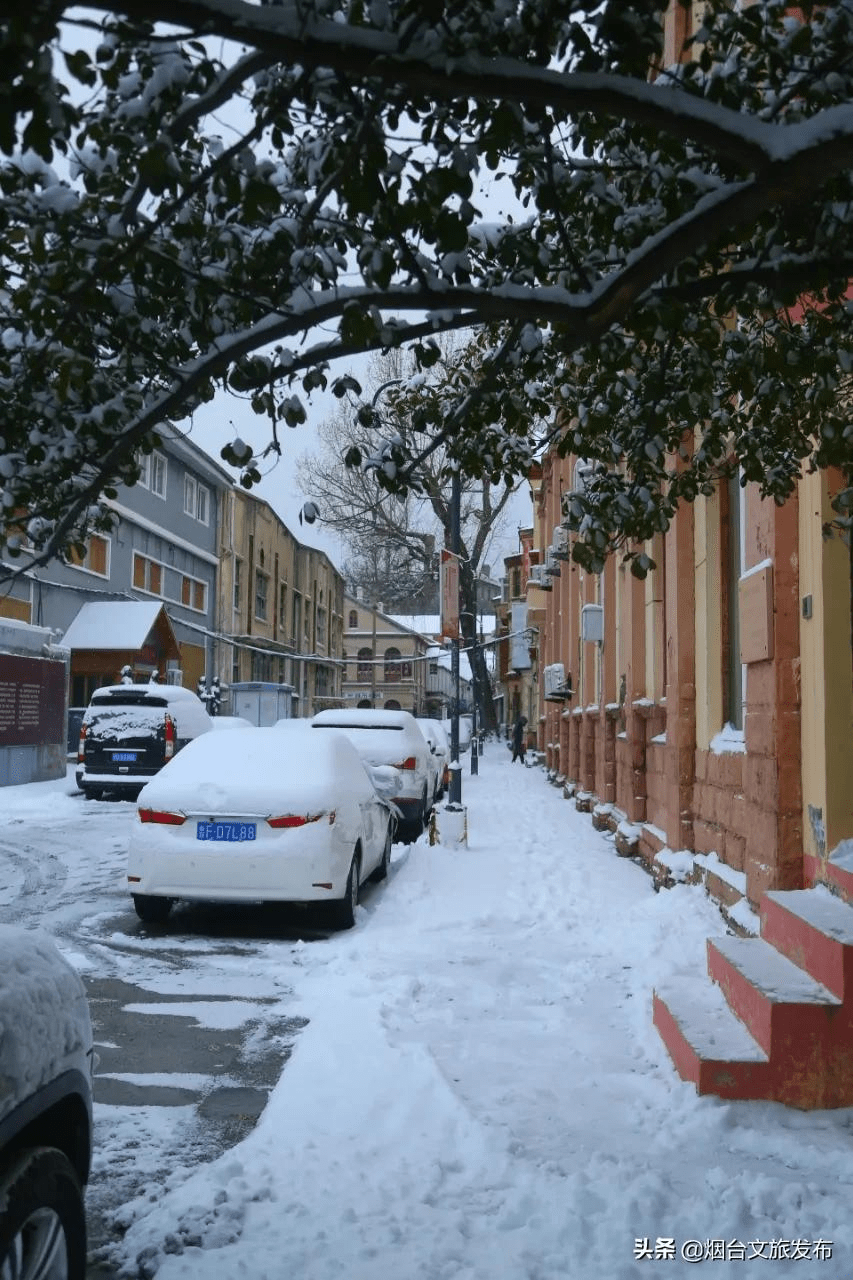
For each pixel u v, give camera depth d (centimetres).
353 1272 345
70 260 336
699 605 1034
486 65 274
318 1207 394
